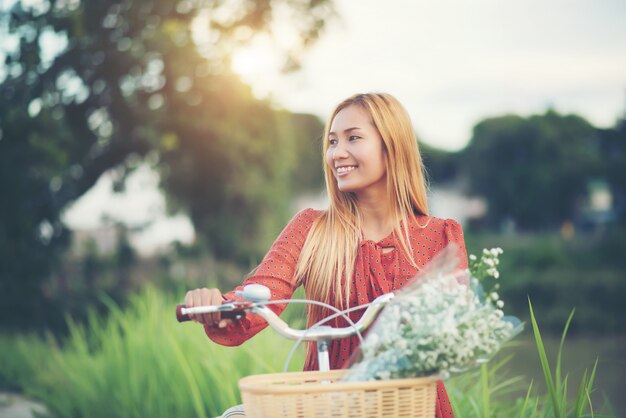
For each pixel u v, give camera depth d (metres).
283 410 1.98
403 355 2.07
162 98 14.14
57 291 12.34
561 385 3.41
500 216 33.94
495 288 2.33
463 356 2.08
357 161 2.72
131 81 13.62
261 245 17.22
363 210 2.79
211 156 15.08
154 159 14.81
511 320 2.20
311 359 2.69
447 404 2.59
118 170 14.41
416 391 2.05
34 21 12.13
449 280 2.18
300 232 2.78
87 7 12.74
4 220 11.83
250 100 14.90
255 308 2.26
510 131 34.00
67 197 12.91
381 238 2.75
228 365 4.79
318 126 22.77
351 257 2.69
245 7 14.49
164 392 5.29
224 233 16.89
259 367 4.85
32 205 12.16
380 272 2.65
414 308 2.11
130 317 6.59
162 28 13.46
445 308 2.10
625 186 30.98
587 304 19.47
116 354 5.96
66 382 6.54
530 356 9.37
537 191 32.62
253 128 15.23
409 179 2.78
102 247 14.98
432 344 2.06
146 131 13.77
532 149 33.62
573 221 32.00
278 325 2.27
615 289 20.12
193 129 14.45
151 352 5.63
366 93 2.83
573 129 33.19
